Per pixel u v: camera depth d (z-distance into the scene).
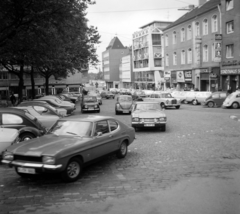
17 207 5.37
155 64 72.81
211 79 39.19
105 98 54.50
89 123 7.77
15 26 15.96
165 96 28.59
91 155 7.27
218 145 10.64
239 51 33.19
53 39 17.81
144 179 6.92
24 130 9.66
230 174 7.18
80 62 33.16
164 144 11.16
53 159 6.15
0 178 7.20
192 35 43.88
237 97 27.22
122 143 8.97
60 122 8.15
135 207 5.29
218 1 39.00
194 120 18.50
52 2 14.62
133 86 93.62
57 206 5.39
